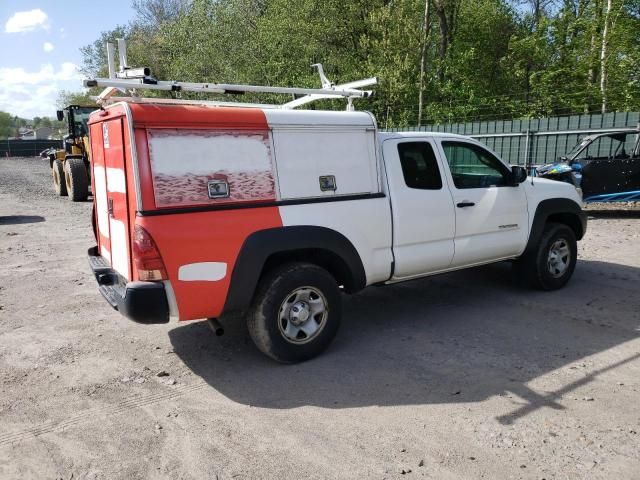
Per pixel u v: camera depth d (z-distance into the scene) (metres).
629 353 4.58
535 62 26.02
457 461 3.13
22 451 3.33
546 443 3.29
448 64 26.62
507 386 4.04
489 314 5.66
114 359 4.69
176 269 3.86
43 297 6.47
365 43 23.62
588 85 21.66
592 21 21.52
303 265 4.39
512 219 5.91
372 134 4.79
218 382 4.22
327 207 4.48
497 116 24.34
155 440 3.42
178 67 29.20
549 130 15.64
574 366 4.36
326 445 3.32
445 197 5.30
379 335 5.14
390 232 4.90
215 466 3.13
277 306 4.30
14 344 5.04
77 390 4.12
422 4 24.39
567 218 6.64
